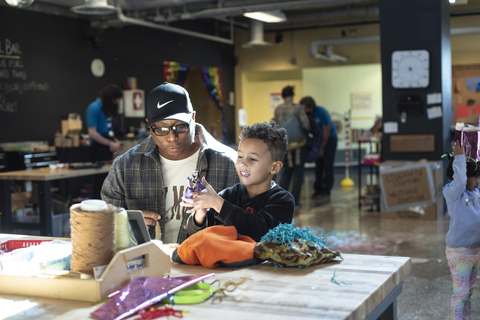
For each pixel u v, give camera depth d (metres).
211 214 1.94
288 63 13.04
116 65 9.58
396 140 7.11
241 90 13.58
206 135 2.42
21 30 7.73
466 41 11.59
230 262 1.57
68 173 5.69
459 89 11.77
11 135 7.57
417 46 7.02
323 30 12.59
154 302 1.26
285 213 1.85
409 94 7.08
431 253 5.15
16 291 1.41
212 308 1.24
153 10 8.79
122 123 9.57
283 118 7.86
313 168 14.02
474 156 3.07
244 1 8.28
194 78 13.48
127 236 1.50
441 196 6.98
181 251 1.65
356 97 14.19
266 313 1.20
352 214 7.46
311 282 1.41
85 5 6.59
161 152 2.38
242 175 1.87
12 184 6.07
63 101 8.44
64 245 1.62
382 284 1.38
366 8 10.81
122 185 2.39
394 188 6.90
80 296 1.34
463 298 3.04
